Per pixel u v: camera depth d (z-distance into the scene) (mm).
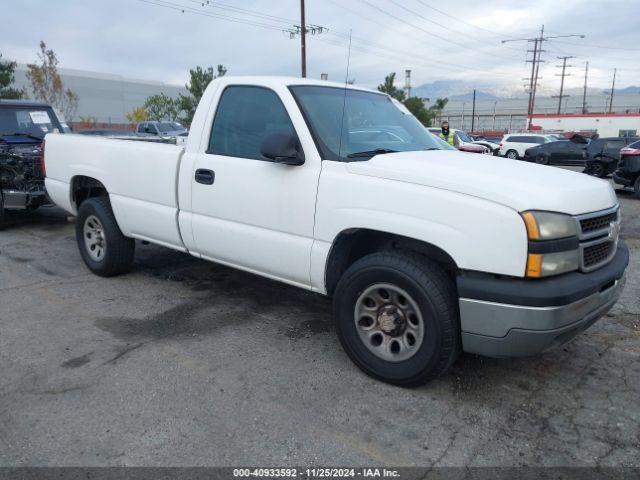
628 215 10250
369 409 3139
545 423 3029
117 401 3184
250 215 3912
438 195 3016
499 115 90125
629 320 4598
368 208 3270
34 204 7730
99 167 5188
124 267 5461
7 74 24938
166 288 5223
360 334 3479
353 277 3408
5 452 2717
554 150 25438
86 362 3664
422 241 3188
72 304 4758
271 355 3816
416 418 3057
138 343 3977
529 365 3711
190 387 3354
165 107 39594
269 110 3902
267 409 3123
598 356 3881
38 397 3217
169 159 4469
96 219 5371
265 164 3809
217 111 4234
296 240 3674
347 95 4242
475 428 2971
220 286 5297
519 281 2855
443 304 3068
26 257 6332
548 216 2822
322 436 2879
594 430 2967
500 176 3100
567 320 2889
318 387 3377
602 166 16500
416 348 3223
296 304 4848
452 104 98188
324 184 3471
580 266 3000
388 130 4145
